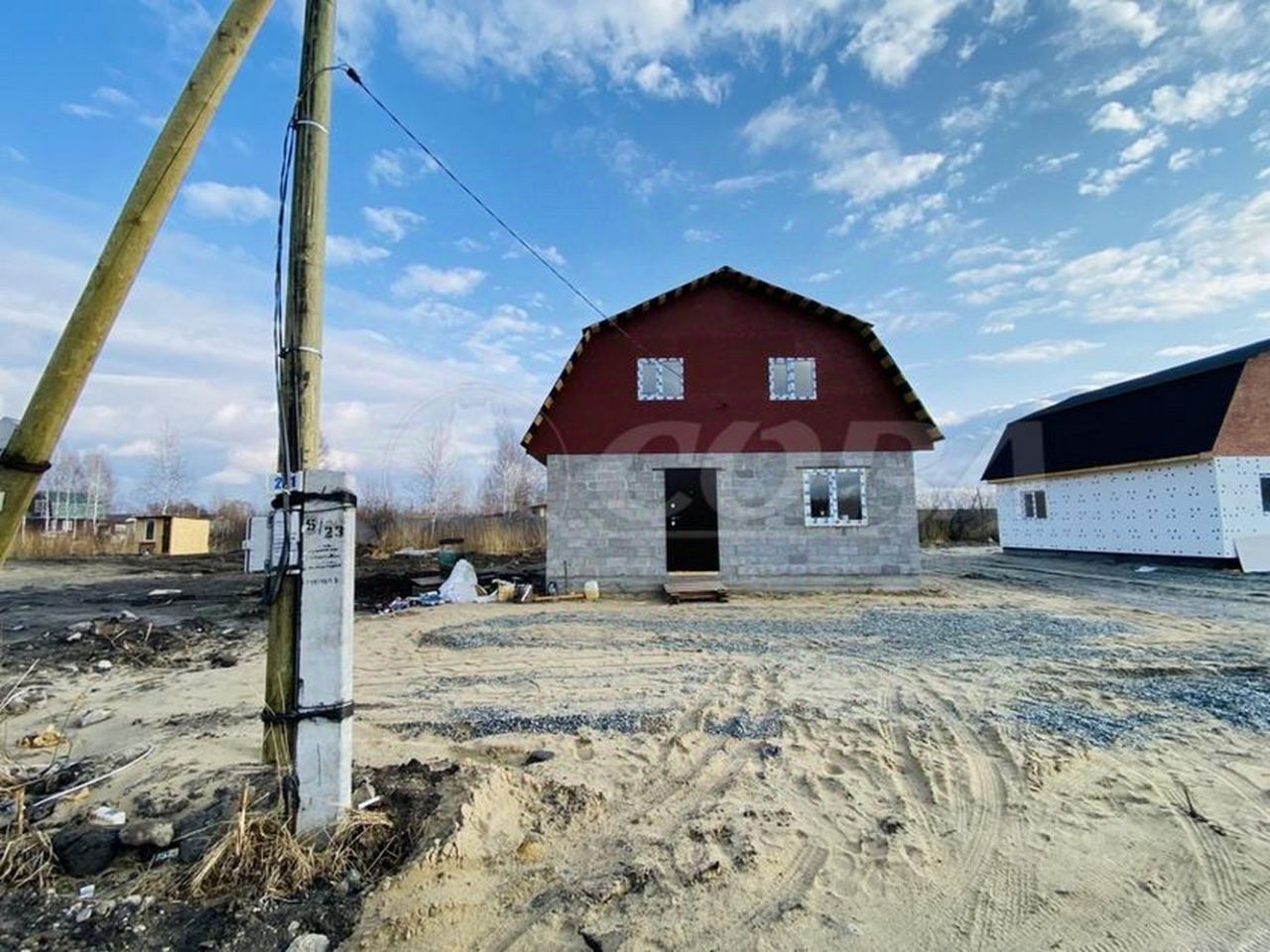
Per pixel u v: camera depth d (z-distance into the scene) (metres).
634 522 13.56
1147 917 2.67
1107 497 20.19
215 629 9.59
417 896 2.63
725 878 2.94
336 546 2.96
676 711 5.45
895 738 4.75
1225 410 16.86
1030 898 2.80
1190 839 3.27
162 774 3.68
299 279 3.14
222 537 30.47
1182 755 4.36
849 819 3.52
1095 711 5.31
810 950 2.48
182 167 2.66
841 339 14.20
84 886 2.66
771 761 4.35
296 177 3.20
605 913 2.67
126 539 27.64
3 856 2.72
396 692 6.08
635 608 11.55
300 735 2.88
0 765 3.72
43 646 7.98
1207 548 17.00
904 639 8.49
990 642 8.22
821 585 13.56
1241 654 7.35
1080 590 13.60
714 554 17.23
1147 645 7.94
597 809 3.58
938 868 3.05
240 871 2.65
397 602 12.27
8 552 2.47
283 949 2.33
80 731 4.92
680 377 13.99
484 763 4.27
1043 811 3.59
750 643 8.34
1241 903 2.75
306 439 3.08
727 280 14.25
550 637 8.84
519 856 3.03
